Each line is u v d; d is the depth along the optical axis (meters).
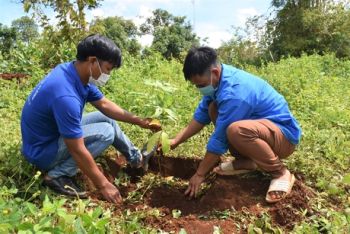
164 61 8.93
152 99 4.39
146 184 3.63
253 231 2.92
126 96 4.90
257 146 3.17
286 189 3.25
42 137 3.15
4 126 4.17
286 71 8.27
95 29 7.93
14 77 6.86
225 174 3.57
